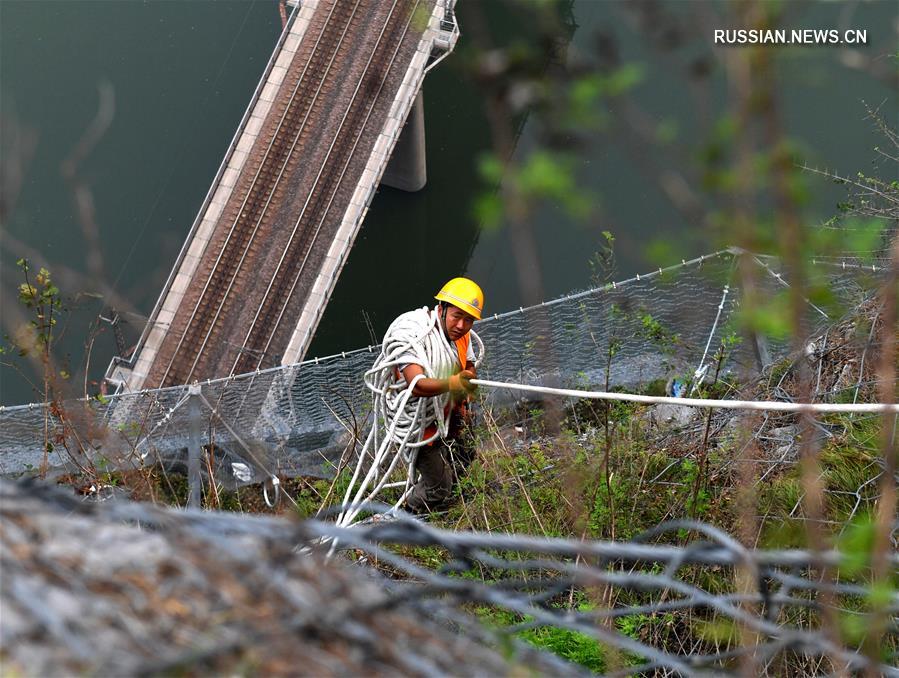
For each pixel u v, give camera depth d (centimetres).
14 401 3384
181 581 267
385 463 1248
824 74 194
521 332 1427
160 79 4769
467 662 271
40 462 1229
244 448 1369
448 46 4444
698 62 201
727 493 945
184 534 281
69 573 267
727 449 1006
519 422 1344
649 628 761
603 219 220
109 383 3388
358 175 4200
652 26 202
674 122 207
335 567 284
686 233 210
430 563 948
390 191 5050
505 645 280
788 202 199
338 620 260
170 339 3728
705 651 740
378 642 260
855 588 322
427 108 5206
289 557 277
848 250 215
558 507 968
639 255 217
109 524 287
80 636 247
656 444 1088
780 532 757
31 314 1014
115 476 1195
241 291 3919
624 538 938
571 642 715
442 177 5069
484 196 218
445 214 5022
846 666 304
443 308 1021
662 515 971
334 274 3988
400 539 298
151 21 4953
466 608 661
